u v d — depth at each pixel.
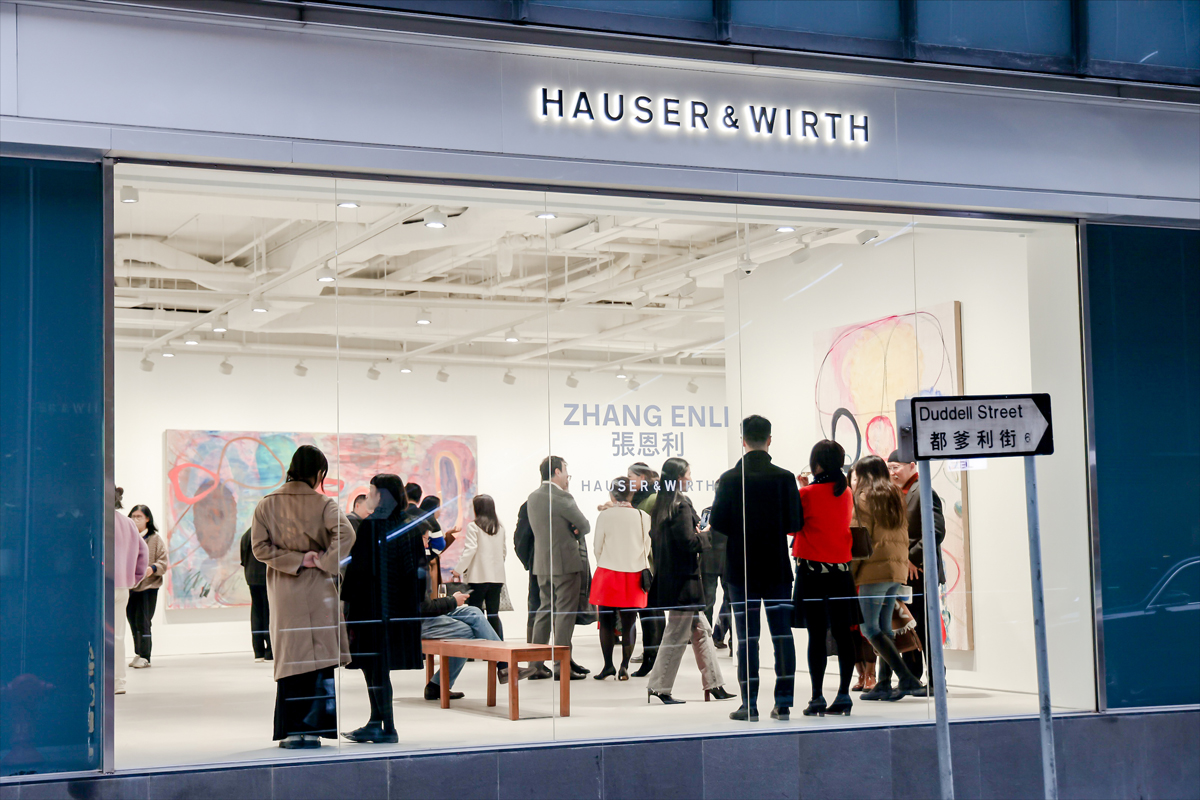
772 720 8.72
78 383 7.29
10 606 7.04
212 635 7.51
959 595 9.26
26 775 7.00
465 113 7.97
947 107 9.09
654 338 8.74
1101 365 9.45
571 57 8.23
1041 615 5.85
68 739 7.09
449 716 7.99
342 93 7.72
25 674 7.04
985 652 9.27
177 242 7.61
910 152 8.98
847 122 8.85
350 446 7.98
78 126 7.18
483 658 8.11
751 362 8.97
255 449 7.74
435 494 8.16
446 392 8.23
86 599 7.18
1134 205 9.47
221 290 7.72
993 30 9.09
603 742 8.11
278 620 7.68
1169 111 9.65
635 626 8.48
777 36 8.55
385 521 8.02
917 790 8.70
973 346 9.42
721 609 8.72
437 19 7.80
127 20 7.32
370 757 7.58
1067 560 9.40
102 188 7.38
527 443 8.40
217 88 7.47
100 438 7.29
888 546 9.15
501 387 8.37
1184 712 9.25
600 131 8.27
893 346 9.32
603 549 8.47
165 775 7.13
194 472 7.56
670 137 8.43
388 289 8.12
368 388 8.05
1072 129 9.38
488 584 8.19
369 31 7.71
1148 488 9.48
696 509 8.76
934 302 9.42
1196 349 9.66
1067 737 9.02
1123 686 9.28
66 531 7.18
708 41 8.38
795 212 9.05
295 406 7.87
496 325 8.38
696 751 8.21
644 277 8.73
